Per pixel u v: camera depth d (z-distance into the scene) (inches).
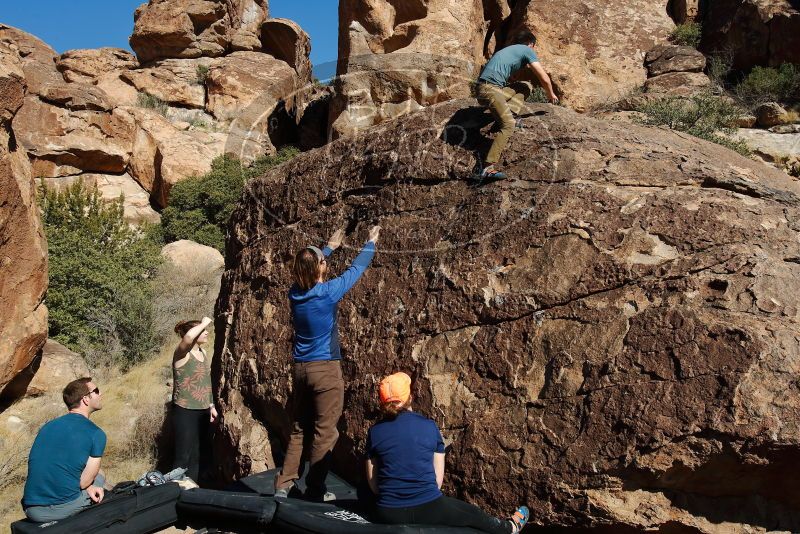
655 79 707.4
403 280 205.2
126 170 1042.1
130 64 1325.0
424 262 203.2
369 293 211.6
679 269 163.6
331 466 205.6
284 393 224.4
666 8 796.6
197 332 244.4
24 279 388.8
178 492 181.8
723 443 139.1
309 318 159.2
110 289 554.6
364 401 196.9
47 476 173.0
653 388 150.0
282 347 233.5
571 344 166.4
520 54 195.5
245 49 1328.7
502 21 787.4
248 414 241.1
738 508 147.0
